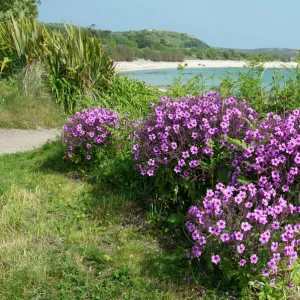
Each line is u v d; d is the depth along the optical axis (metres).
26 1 25.66
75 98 11.86
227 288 3.54
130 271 3.72
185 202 4.74
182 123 4.58
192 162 4.30
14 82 12.28
